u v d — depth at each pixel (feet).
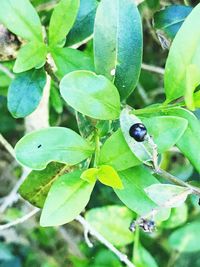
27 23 0.51
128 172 0.49
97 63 0.50
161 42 0.60
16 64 0.52
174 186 0.47
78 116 0.53
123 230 0.74
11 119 0.94
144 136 0.44
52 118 0.75
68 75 0.46
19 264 0.95
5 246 0.95
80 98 0.47
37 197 0.55
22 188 0.55
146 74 0.84
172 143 0.45
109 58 0.50
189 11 0.60
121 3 0.49
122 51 0.50
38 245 0.94
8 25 0.51
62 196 0.47
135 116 0.46
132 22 0.50
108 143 0.48
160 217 0.49
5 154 0.95
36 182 0.55
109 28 0.50
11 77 0.69
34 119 0.72
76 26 0.56
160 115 0.49
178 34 0.47
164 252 0.83
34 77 0.55
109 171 0.47
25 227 0.93
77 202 0.47
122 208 0.74
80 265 0.81
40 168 0.47
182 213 0.77
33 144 0.47
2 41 0.57
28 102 0.55
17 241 0.94
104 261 0.79
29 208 0.89
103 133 0.51
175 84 0.48
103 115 0.47
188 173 0.82
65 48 0.53
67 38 0.56
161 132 0.46
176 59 0.47
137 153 0.46
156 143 0.46
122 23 0.50
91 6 0.56
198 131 0.48
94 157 0.51
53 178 0.55
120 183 0.47
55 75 0.54
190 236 0.78
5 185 0.96
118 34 0.50
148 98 0.84
